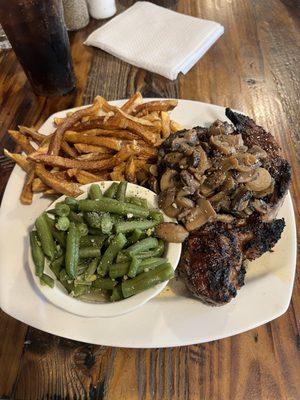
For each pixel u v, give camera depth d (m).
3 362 0.23
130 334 0.22
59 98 0.39
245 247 0.24
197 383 0.22
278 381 0.22
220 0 0.49
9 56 0.44
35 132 0.32
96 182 0.27
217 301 0.22
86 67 0.42
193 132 0.27
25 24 0.32
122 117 0.30
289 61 0.42
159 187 0.27
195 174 0.25
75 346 0.23
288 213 0.27
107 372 0.22
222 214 0.25
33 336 0.24
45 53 0.35
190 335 0.22
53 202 0.27
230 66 0.41
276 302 0.23
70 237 0.24
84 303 0.22
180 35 0.43
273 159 0.27
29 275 0.25
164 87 0.40
